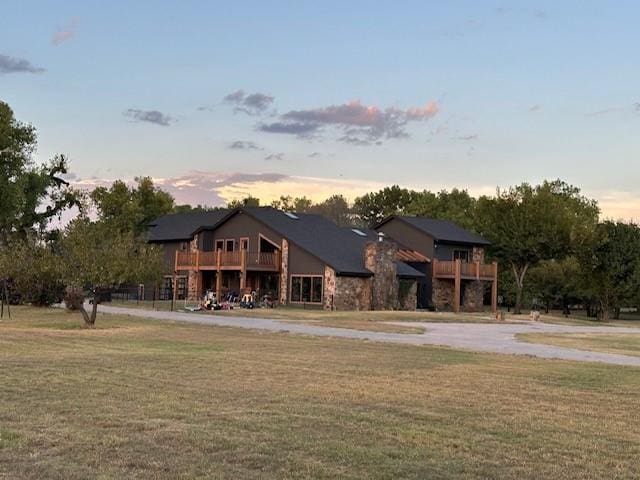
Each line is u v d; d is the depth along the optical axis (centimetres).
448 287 5091
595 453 828
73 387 1159
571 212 6103
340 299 4319
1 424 887
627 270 5109
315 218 5153
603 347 2338
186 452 776
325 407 1045
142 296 5231
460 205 7988
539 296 5803
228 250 4988
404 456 785
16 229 5112
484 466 759
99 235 2588
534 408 1098
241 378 1310
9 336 2094
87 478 680
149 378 1275
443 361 1700
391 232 5281
